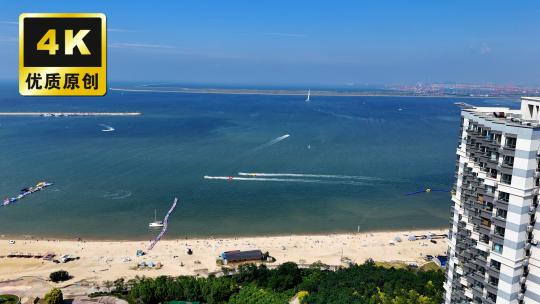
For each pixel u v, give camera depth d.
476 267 80.81
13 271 155.75
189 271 159.25
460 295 85.00
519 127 70.88
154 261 167.12
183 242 186.75
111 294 137.75
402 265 166.50
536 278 74.62
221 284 137.12
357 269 149.38
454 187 89.31
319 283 140.88
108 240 188.25
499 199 75.25
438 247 187.50
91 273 155.88
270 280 144.25
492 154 76.00
